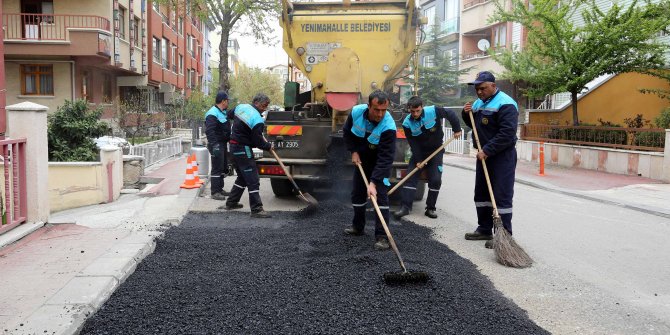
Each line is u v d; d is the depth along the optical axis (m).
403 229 6.71
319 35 9.27
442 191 10.77
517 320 3.73
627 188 11.46
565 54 15.10
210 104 30.20
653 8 14.23
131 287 4.25
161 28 30.66
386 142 5.61
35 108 5.98
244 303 3.93
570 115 18.12
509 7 24.19
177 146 18.61
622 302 4.27
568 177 13.48
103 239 5.59
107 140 12.09
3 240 5.22
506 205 5.86
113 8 21.67
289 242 5.80
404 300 4.05
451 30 30.61
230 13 19.95
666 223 7.72
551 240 6.47
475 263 5.32
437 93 27.09
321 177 8.33
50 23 20.61
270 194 9.89
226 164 9.58
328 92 8.42
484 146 5.84
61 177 8.12
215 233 6.25
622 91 17.30
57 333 3.20
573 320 3.87
